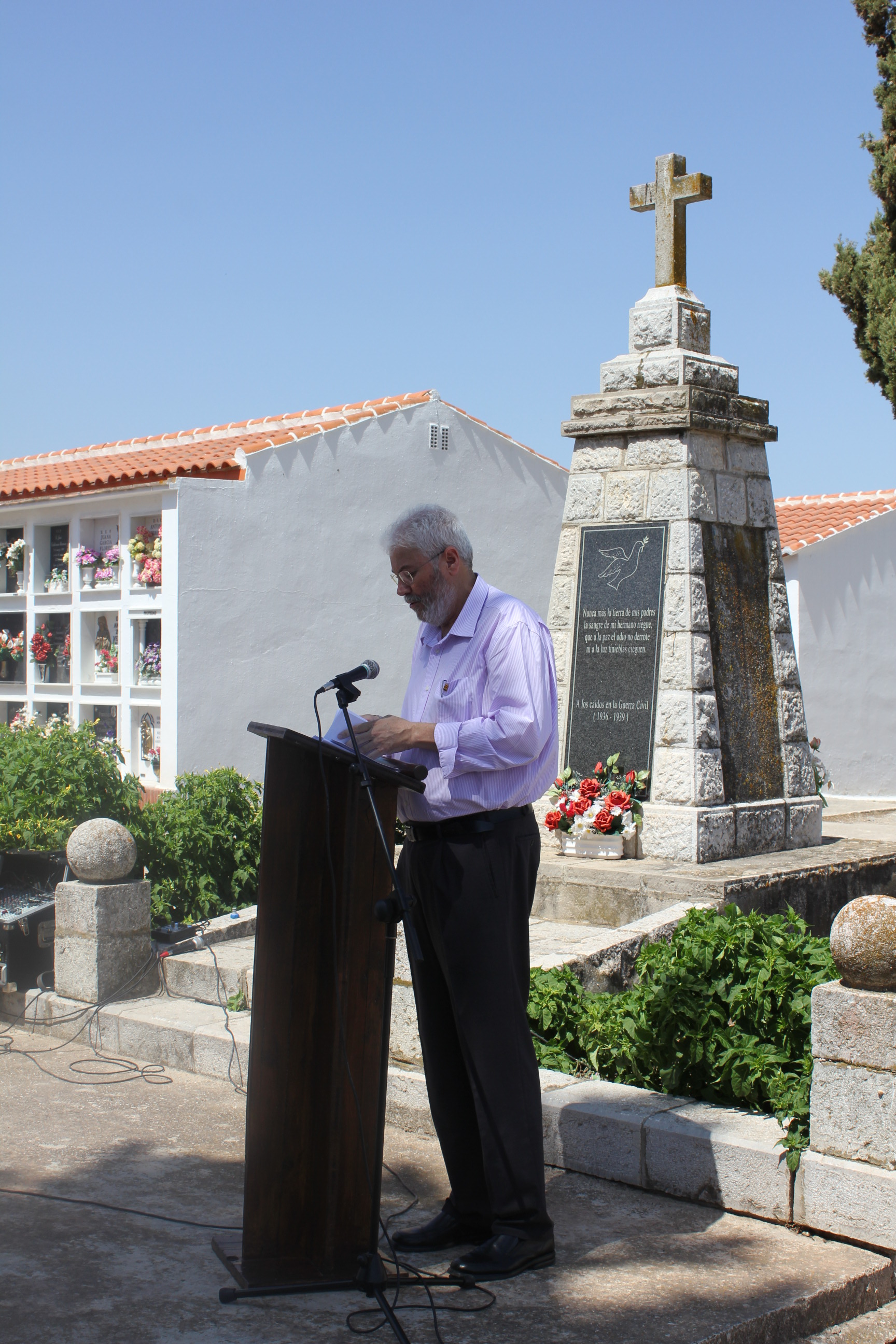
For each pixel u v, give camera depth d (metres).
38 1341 3.06
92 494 13.07
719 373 8.12
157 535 12.88
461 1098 3.67
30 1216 3.92
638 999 4.82
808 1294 3.39
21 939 6.68
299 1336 3.10
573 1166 4.36
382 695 14.59
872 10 11.48
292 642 13.59
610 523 8.16
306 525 13.76
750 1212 3.94
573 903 7.34
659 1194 4.14
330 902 3.43
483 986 3.49
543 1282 3.44
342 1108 3.37
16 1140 4.72
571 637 8.24
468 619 3.68
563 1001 5.19
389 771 3.27
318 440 13.91
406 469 15.02
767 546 8.41
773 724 8.24
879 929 3.73
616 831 7.62
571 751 8.16
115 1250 3.65
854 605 17.39
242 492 13.09
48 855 6.95
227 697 12.92
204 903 7.93
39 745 8.08
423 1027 3.71
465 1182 3.68
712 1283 3.45
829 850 8.12
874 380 11.83
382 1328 3.14
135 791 8.23
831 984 3.85
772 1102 4.26
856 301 11.79
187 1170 4.40
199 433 16.78
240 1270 3.39
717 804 7.64
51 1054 6.04
